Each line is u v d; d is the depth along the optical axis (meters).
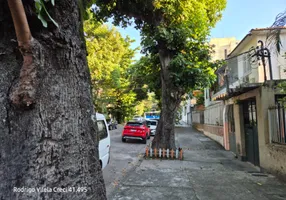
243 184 5.66
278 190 5.18
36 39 1.61
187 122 39.38
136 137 14.83
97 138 2.02
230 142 11.41
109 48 22.97
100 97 24.89
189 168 7.49
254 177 6.35
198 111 24.52
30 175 1.51
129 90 29.25
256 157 7.86
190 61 8.65
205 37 9.09
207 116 18.59
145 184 5.61
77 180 1.68
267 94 6.91
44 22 1.55
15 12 1.40
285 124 6.04
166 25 9.23
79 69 1.88
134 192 5.00
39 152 1.55
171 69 8.60
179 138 17.20
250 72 11.22
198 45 9.10
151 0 8.88
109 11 9.95
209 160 9.01
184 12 8.89
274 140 6.59
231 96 9.52
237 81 11.72
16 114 1.56
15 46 1.61
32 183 1.51
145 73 11.64
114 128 26.02
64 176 1.62
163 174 6.64
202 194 4.89
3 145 1.54
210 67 9.05
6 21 1.59
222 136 13.08
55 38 1.69
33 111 1.57
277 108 6.39
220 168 7.55
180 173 6.78
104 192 1.97
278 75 10.18
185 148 12.36
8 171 1.52
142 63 11.44
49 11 1.66
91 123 1.92
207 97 18.98
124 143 14.77
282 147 5.95
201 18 9.15
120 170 7.45
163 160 8.91
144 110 47.03
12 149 1.53
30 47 1.50
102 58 22.03
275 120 6.52
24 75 1.53
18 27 1.43
